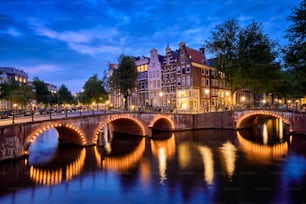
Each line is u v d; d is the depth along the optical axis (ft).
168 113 113.60
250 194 41.55
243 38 116.57
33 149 81.25
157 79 167.32
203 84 156.87
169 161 64.59
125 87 134.41
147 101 173.78
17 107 175.11
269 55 113.70
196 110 130.72
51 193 44.47
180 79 153.48
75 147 84.17
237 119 114.83
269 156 66.74
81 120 80.79
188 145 85.66
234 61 117.70
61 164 63.41
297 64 72.18
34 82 200.64
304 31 72.84
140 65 180.96
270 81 113.29
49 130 140.46
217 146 82.43
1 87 138.00
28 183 49.47
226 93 179.01
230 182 47.44
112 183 49.08
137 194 43.37
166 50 163.22
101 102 198.29
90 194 43.88
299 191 42.42
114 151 78.95
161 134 111.96
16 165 61.93
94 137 85.05
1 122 69.56
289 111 95.91
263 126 132.77
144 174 54.19
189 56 148.66
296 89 135.64
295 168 55.26
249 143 86.38
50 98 210.59
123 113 96.02
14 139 61.98
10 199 42.06
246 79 109.60
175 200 40.29
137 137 106.52
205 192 43.01
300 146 77.97
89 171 57.31
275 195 41.06
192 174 52.90
